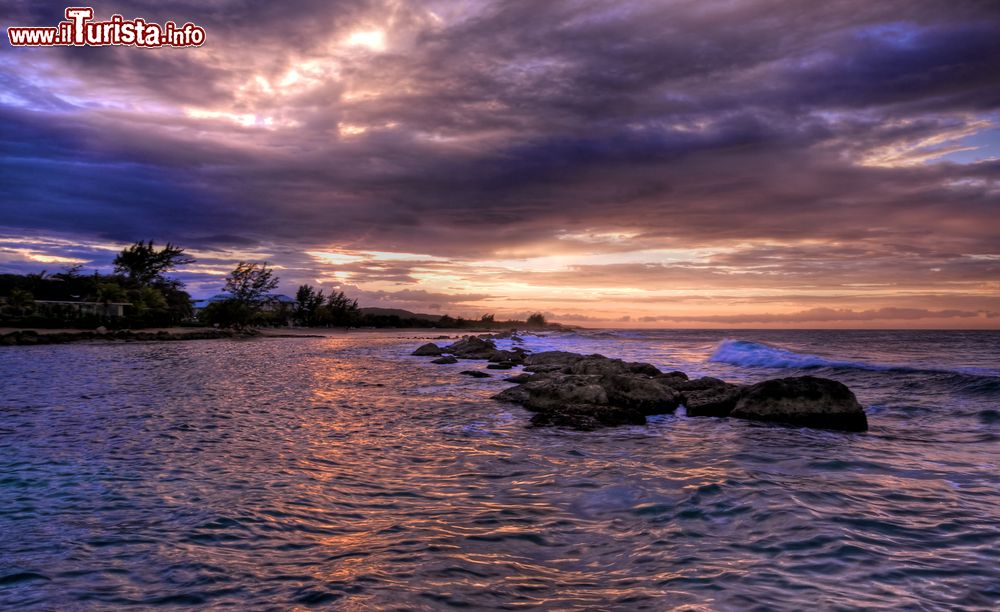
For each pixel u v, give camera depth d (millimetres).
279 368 31438
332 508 7059
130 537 6020
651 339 80688
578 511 6887
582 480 8352
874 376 22016
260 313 111938
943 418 14109
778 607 4320
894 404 16203
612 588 4723
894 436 12086
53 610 4402
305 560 5395
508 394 18062
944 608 4297
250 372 28609
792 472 8758
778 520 6316
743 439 11781
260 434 12266
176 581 4926
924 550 5457
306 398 18719
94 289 83188
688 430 13000
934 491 7578
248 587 4789
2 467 9148
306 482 8305
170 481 8320
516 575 5016
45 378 24328
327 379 25406
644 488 7797
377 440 11695
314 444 11219
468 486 8102
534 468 9211
